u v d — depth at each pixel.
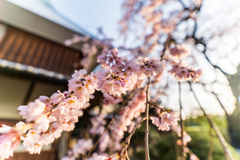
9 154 0.69
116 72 1.10
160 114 1.07
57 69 4.95
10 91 3.07
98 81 0.99
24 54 4.44
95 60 5.90
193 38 2.27
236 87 2.08
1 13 4.14
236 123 10.38
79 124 5.20
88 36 5.67
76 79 0.95
